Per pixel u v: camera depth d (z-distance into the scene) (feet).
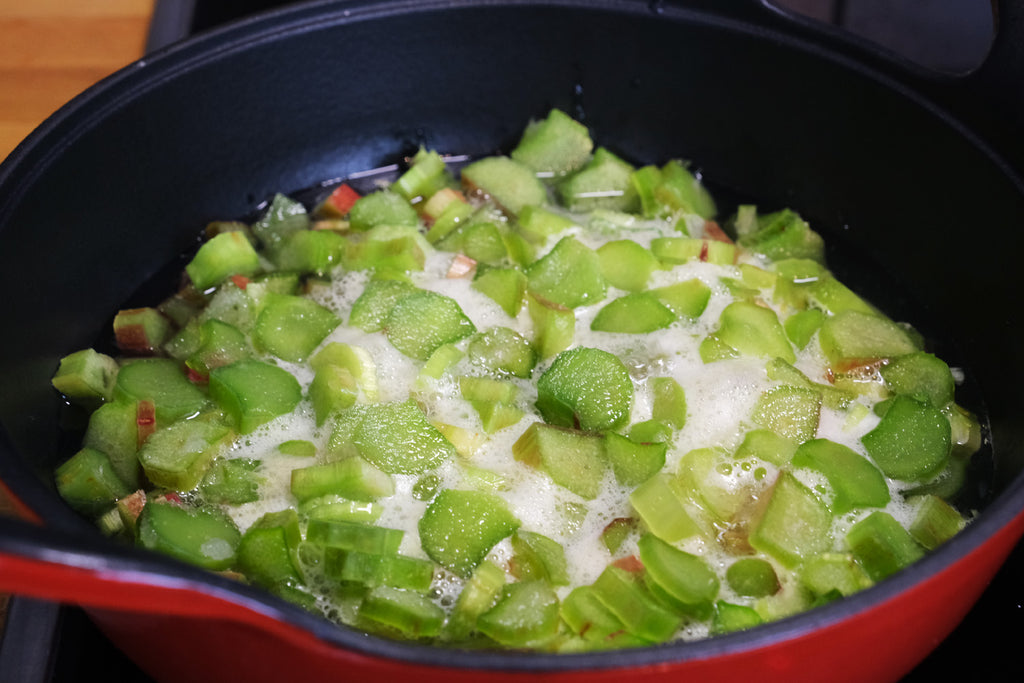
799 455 1.32
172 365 1.41
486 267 1.49
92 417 1.36
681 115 1.57
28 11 1.59
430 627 1.21
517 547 1.27
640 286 1.48
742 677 1.06
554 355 1.42
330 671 1.06
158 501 1.29
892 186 1.46
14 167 1.30
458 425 1.37
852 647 1.07
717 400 1.38
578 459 1.32
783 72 1.48
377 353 1.41
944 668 1.29
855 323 1.42
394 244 1.49
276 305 1.43
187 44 1.42
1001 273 1.35
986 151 1.34
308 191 1.59
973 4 1.63
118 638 1.16
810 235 1.53
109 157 1.40
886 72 1.40
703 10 1.47
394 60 1.53
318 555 1.27
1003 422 1.35
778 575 1.26
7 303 1.29
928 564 1.06
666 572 1.22
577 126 1.58
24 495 1.10
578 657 1.02
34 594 0.98
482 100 1.59
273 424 1.36
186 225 1.52
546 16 1.51
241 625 1.05
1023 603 1.31
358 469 1.29
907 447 1.33
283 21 1.46
